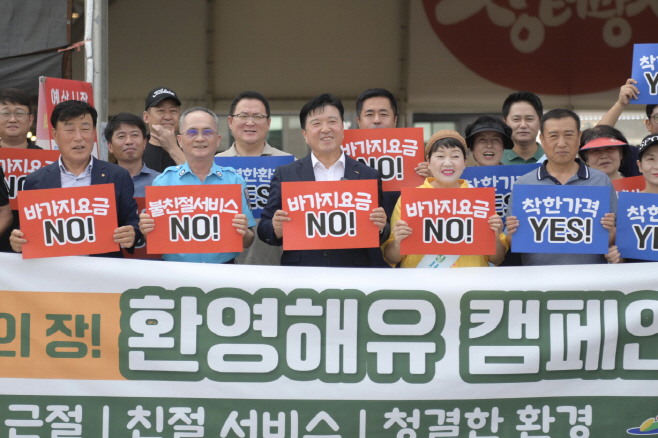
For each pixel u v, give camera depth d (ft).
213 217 9.91
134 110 29.32
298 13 29.43
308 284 9.87
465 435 9.83
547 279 9.91
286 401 9.81
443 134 11.43
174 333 9.82
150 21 29.14
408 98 29.76
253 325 9.86
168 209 9.87
